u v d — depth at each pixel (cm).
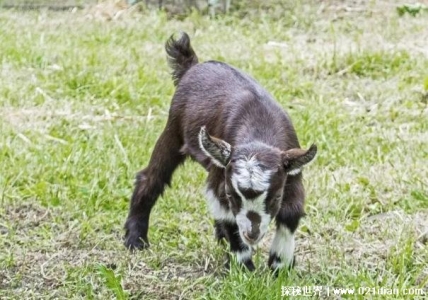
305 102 2430
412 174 1983
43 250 1714
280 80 2603
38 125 2267
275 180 1393
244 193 1384
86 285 1568
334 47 2806
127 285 1576
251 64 2684
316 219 1806
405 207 1862
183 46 1767
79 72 2583
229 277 1522
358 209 1864
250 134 1516
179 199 1894
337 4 3394
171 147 1700
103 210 1880
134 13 3322
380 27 3117
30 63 2703
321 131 2206
